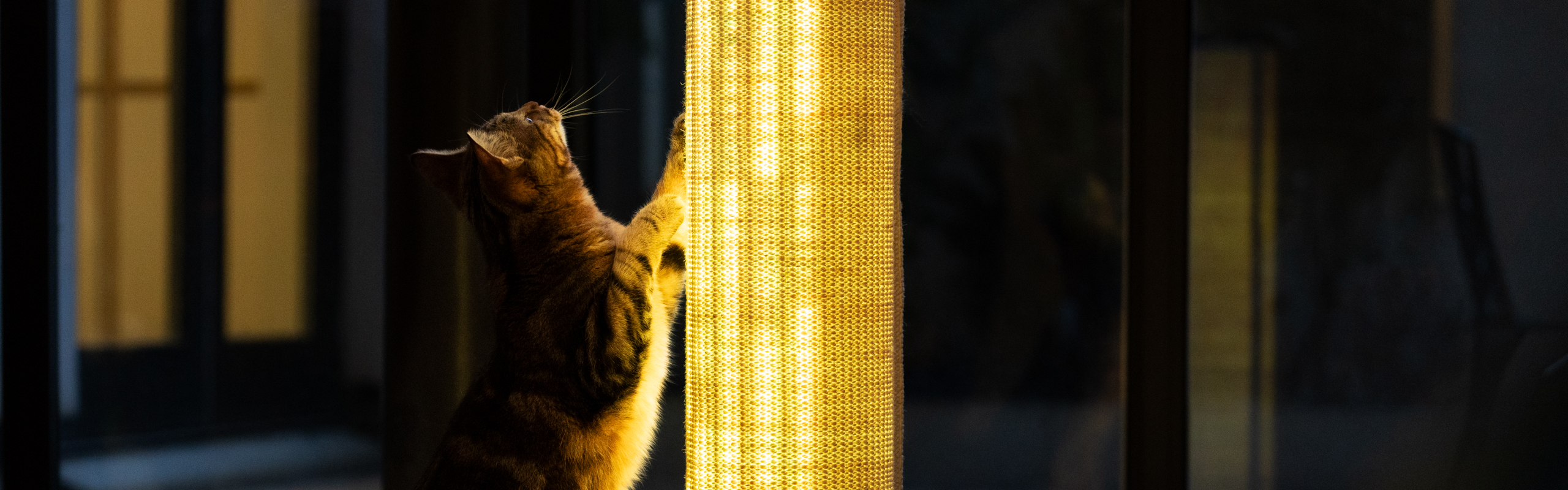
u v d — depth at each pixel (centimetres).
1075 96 1000
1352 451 738
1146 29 310
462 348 360
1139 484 314
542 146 335
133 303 755
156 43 760
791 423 285
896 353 289
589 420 324
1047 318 1021
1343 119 849
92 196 743
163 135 766
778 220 284
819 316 285
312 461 680
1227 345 882
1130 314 313
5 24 376
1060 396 989
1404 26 821
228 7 780
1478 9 758
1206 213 880
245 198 794
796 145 284
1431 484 673
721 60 286
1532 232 713
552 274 332
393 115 362
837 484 286
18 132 377
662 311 323
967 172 1024
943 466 777
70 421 705
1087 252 1014
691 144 291
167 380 761
